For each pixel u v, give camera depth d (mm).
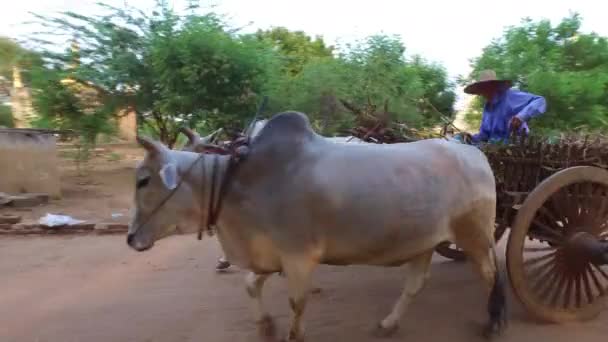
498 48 15148
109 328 4824
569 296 4688
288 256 3916
